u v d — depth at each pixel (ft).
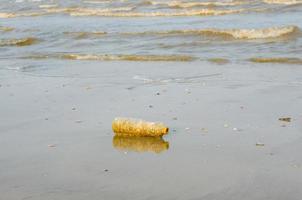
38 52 129.59
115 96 81.05
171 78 92.12
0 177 50.52
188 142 57.77
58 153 56.39
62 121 68.74
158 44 128.26
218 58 107.24
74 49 131.23
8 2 282.56
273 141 56.65
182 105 73.36
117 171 50.52
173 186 46.47
